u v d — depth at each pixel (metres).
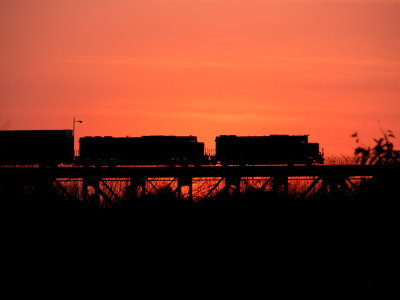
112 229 93.75
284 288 65.12
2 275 71.44
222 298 62.50
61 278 70.00
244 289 65.12
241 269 72.69
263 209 103.19
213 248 82.56
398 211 62.72
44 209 103.94
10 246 84.69
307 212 99.75
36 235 90.19
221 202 108.25
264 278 68.94
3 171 114.44
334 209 97.25
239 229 92.19
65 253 80.56
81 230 93.44
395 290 62.38
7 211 102.62
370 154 46.97
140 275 71.06
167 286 66.69
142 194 111.88
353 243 76.56
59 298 63.31
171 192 110.50
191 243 85.56
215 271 72.31
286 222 94.38
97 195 112.38
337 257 74.94
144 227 94.81
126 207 106.94
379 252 69.75
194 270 73.00
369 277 66.62
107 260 77.62
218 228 93.31
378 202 63.72
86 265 75.50
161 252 81.31
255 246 83.00
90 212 105.25
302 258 76.44
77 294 64.50
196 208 106.19
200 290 65.19
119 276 70.81
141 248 82.94
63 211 104.44
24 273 72.38
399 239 67.00
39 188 111.38
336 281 66.62
